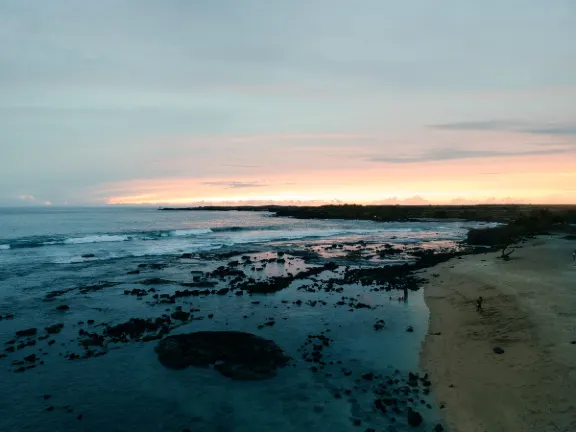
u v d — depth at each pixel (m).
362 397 11.34
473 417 9.82
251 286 25.02
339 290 24.53
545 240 44.09
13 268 31.20
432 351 14.28
